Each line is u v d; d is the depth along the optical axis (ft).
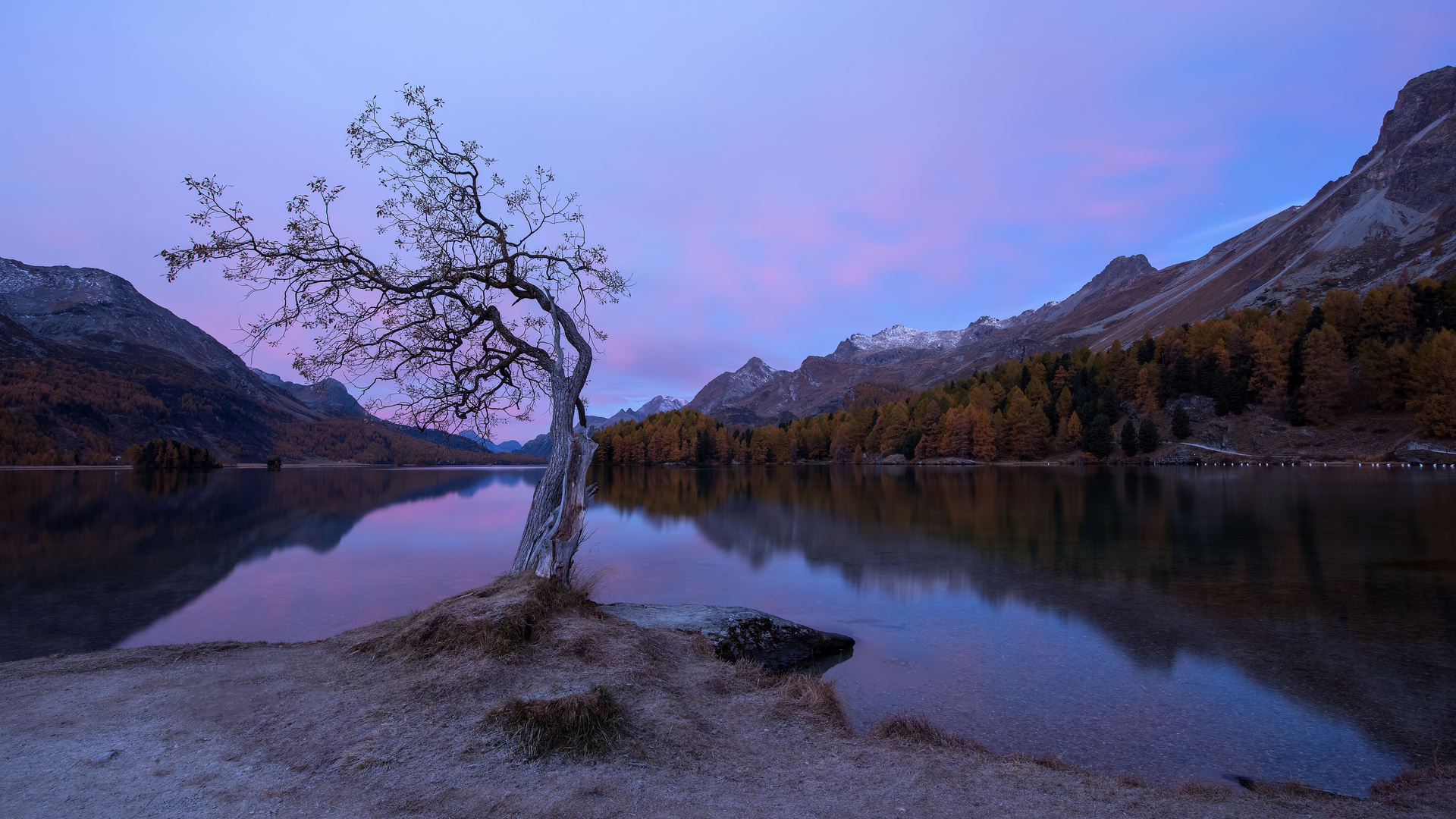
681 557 81.97
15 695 23.44
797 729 22.47
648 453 565.12
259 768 17.29
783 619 45.29
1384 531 91.09
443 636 27.66
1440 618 47.39
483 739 19.34
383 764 17.57
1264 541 84.79
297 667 27.35
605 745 19.07
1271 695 33.35
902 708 31.76
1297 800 18.40
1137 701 32.53
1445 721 29.76
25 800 15.15
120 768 17.12
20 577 71.97
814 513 136.87
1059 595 56.90
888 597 57.67
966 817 15.44
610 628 31.27
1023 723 29.73
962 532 101.04
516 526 124.26
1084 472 294.87
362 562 82.64
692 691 25.68
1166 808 16.58
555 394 41.81
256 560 84.12
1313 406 330.95
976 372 564.30
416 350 41.04
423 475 419.54
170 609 57.00
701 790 16.79
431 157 39.04
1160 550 79.77
